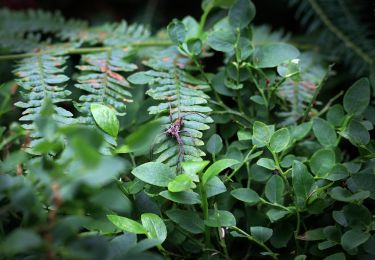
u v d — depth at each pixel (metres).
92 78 0.49
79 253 0.32
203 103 0.46
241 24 0.48
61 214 0.40
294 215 0.44
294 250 0.43
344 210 0.41
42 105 0.45
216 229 0.43
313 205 0.42
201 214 0.43
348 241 0.39
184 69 0.51
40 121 0.35
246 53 0.48
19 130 0.39
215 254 0.42
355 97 0.45
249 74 0.49
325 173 0.42
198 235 0.44
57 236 0.33
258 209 0.45
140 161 0.46
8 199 0.40
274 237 0.43
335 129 0.46
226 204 0.44
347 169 0.42
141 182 0.42
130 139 0.34
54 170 0.33
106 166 0.32
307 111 0.48
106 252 0.34
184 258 0.42
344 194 0.41
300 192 0.41
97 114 0.42
